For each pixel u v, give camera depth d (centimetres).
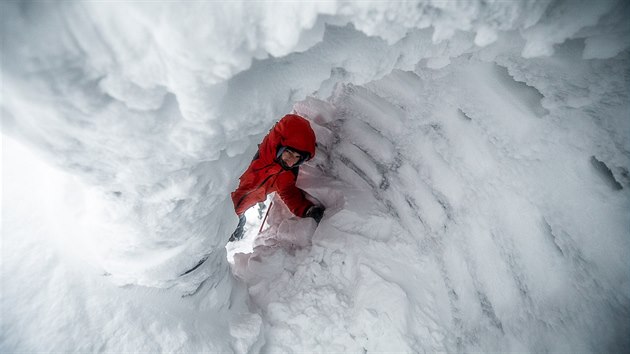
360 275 179
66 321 88
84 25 50
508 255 140
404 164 197
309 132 230
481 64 122
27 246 90
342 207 230
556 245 124
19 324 82
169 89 60
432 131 166
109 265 96
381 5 59
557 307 126
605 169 108
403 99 171
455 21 66
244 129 83
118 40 52
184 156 76
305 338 160
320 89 100
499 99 123
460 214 162
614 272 109
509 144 127
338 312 170
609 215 106
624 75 89
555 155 114
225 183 100
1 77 50
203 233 109
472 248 157
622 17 72
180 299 124
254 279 202
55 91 54
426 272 177
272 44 59
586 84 96
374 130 215
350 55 85
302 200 276
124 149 68
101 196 81
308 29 61
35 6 48
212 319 137
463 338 157
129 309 103
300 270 203
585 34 79
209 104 62
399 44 87
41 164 94
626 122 95
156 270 101
